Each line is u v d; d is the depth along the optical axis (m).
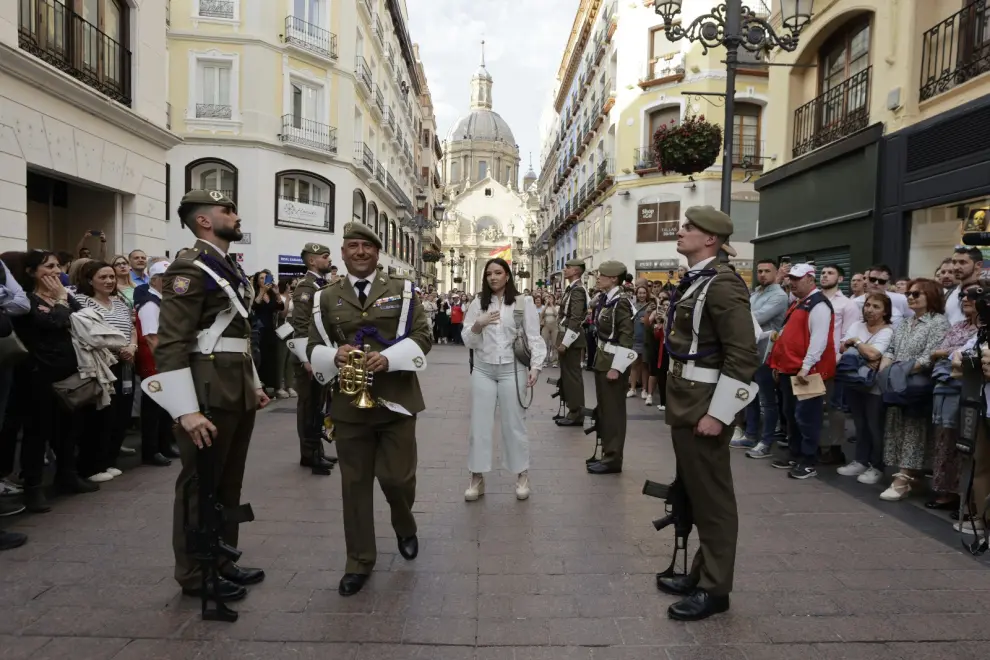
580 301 8.20
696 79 21.14
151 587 3.56
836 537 4.40
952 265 5.95
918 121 8.93
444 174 102.62
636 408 9.81
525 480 5.26
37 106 8.73
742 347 3.17
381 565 3.90
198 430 3.11
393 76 34.09
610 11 26.14
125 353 5.71
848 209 10.25
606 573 3.82
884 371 5.27
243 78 21.27
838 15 10.56
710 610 3.28
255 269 21.56
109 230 10.96
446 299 26.92
